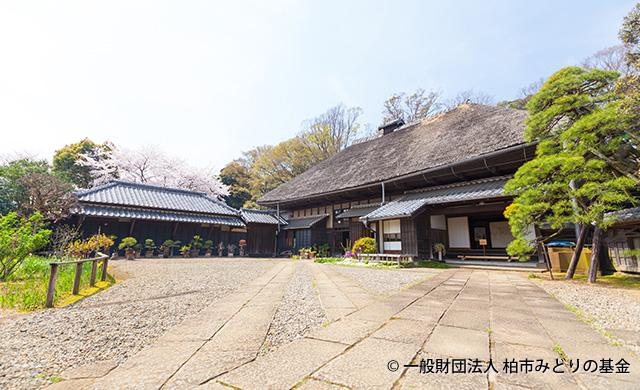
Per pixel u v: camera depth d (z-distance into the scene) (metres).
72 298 4.91
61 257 8.95
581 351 2.59
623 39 7.14
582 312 4.00
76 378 2.15
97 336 3.11
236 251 19.83
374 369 2.23
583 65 19.19
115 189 16.69
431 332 3.13
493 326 3.34
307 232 18.88
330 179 18.78
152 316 3.88
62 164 28.41
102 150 29.12
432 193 13.10
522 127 11.11
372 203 16.81
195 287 6.25
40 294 4.79
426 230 12.52
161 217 16.11
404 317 3.75
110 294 5.39
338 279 7.61
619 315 3.79
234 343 2.87
